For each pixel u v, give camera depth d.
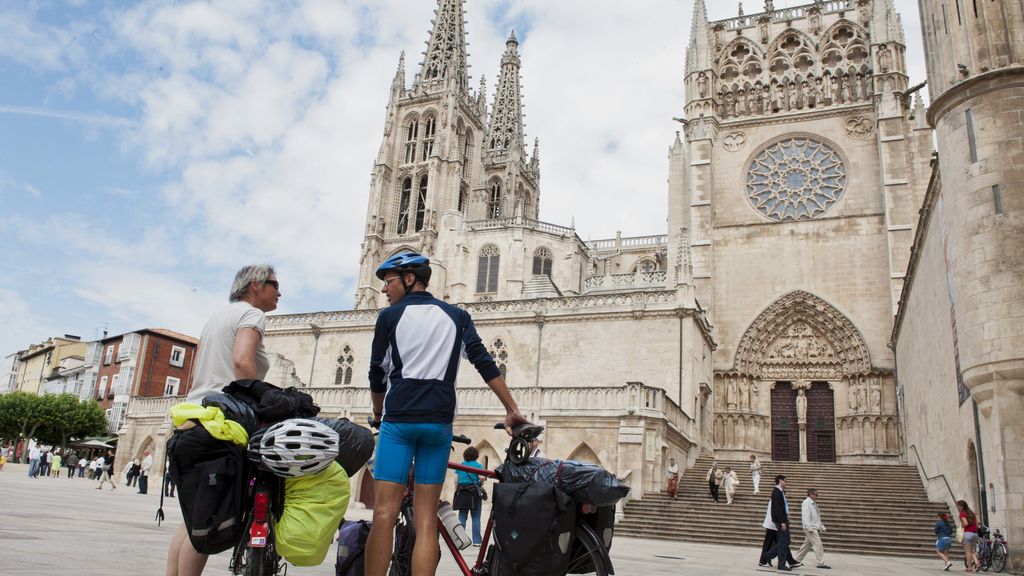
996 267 22.52
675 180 58.78
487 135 126.25
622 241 89.44
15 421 72.25
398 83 108.94
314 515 5.45
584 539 6.06
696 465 43.06
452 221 80.19
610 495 5.96
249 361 6.20
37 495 22.33
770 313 53.31
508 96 129.12
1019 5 24.06
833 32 57.88
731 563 20.02
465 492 18.48
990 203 23.02
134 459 50.69
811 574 18.16
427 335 5.86
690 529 31.22
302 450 5.26
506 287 75.12
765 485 39.19
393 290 6.30
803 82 58.12
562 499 5.88
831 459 50.59
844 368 51.16
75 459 57.22
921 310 35.19
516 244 76.06
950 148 24.69
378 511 5.60
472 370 46.97
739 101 59.31
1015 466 21.28
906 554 28.36
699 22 60.81
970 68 24.16
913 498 35.19
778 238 54.75
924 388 35.91
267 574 5.53
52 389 100.25
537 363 45.97
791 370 52.75
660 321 43.84
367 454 6.12
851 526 31.16
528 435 6.19
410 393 5.73
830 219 53.81
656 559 18.97
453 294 75.94
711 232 55.53
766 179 57.00
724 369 53.00
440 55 110.19
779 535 19.38
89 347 90.06
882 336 50.41
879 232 52.41
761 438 51.75
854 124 55.47
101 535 11.84
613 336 44.62
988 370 22.14
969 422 25.05
